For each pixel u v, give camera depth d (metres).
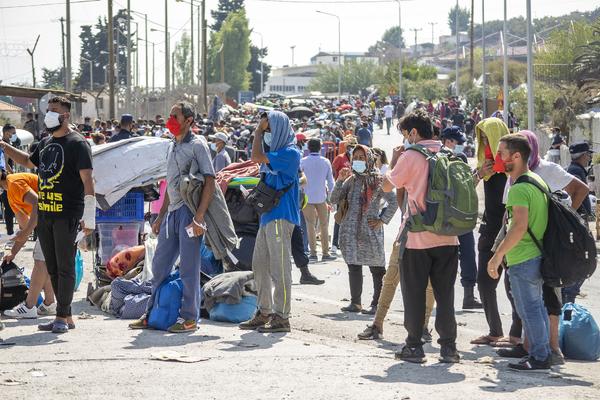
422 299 9.52
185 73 161.62
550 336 9.97
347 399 7.87
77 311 12.56
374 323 11.41
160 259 11.09
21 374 8.62
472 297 14.04
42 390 8.02
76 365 9.02
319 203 19.30
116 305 12.24
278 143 10.91
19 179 11.71
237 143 36.97
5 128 23.95
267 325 11.20
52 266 10.91
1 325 10.99
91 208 10.57
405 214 10.10
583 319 10.55
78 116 71.44
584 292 16.53
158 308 11.10
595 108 45.88
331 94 170.88
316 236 21.39
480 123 10.92
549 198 9.30
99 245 14.17
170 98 78.56
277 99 127.06
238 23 164.75
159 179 14.00
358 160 13.24
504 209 10.90
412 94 121.38
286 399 7.84
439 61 195.25
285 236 11.05
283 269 11.05
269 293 11.27
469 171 9.36
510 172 9.47
